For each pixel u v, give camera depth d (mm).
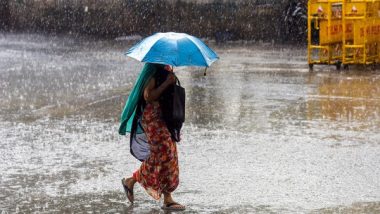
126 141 16078
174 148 11031
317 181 12547
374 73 29625
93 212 10789
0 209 10875
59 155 14648
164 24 51969
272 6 48125
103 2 54000
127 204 11250
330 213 10680
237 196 11641
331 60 31438
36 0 56188
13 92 24297
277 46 44594
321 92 23672
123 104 21469
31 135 16719
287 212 10742
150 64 10883
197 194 11773
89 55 39188
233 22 49406
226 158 14320
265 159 14234
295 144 15609
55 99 22609
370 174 13031
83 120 18750
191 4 50906
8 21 57125
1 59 36469
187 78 28219
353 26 31266
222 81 27062
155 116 10883
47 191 11945
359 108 20359
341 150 14992
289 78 27797
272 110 20094
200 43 10914
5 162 14016
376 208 10938
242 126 17734
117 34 53500
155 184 10867
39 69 31984
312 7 30531
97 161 14133
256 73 29672
